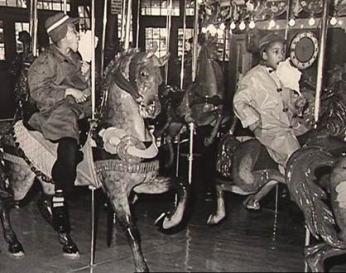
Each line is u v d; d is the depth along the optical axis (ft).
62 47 13.93
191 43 22.47
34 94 13.67
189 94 18.88
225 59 22.57
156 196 19.99
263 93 14.65
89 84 14.88
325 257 11.52
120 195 12.53
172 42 24.27
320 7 20.01
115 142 12.46
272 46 14.87
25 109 14.61
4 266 13.75
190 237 15.19
